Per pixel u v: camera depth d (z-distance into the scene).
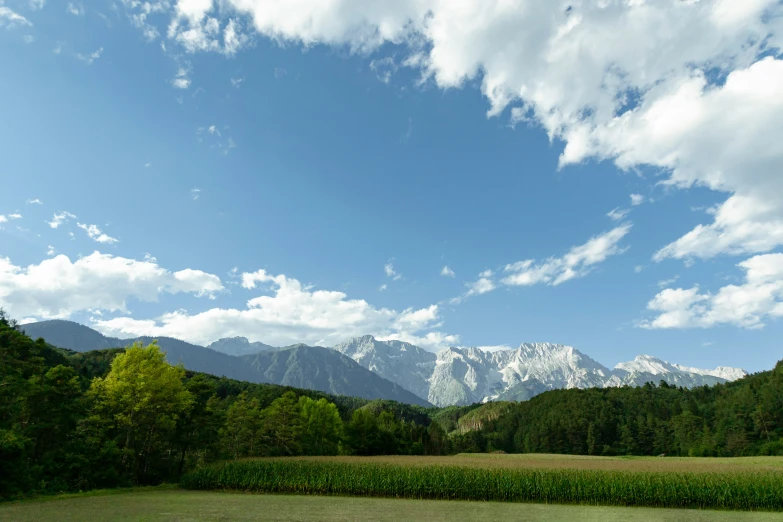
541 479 43.19
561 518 32.88
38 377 39.91
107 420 44.31
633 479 42.12
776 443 117.06
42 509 30.91
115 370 47.12
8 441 31.95
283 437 75.19
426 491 44.06
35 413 39.16
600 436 167.00
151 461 52.34
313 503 38.84
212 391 61.66
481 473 45.53
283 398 80.50
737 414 138.88
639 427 161.38
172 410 49.78
